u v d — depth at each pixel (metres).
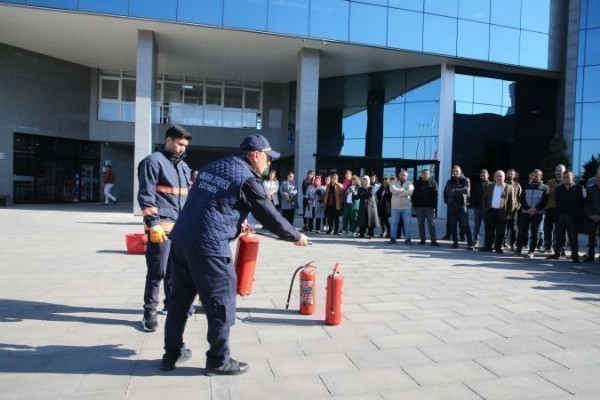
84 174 24.66
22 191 21.94
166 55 20.47
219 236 3.49
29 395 3.27
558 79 22.06
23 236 11.22
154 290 4.68
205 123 24.95
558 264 9.30
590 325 5.16
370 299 6.12
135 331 4.64
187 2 16.38
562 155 20.08
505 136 21.92
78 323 4.85
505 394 3.45
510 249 11.41
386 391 3.46
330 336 4.62
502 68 20.45
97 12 15.92
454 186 11.32
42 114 22.28
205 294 3.55
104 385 3.45
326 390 3.45
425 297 6.28
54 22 17.06
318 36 17.42
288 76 23.89
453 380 3.67
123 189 25.97
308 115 18.69
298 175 18.67
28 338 4.39
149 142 17.53
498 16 19.56
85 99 24.12
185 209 3.60
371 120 21.67
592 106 20.42
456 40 18.92
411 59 19.48
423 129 20.58
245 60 20.94
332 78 22.59
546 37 20.58
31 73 21.70
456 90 20.94
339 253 9.92
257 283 6.82
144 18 16.19
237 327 4.85
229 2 16.67
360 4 17.73
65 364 3.82
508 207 10.41
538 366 3.99
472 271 8.22
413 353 4.22
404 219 11.84
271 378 3.63
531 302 6.12
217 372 3.65
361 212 12.80
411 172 20.47
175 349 3.71
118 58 22.19
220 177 3.55
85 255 8.74
